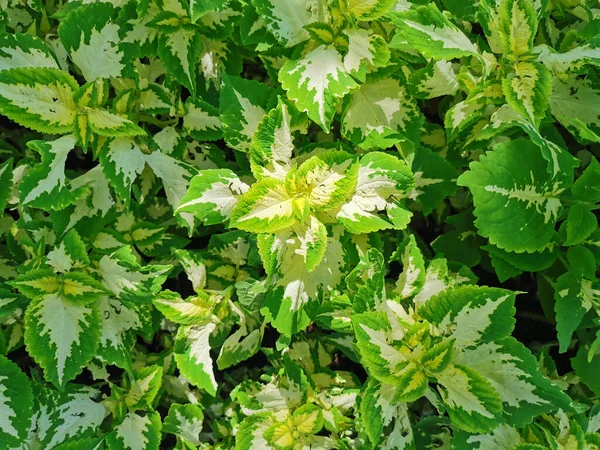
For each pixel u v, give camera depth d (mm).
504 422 449
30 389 490
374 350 442
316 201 472
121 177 504
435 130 582
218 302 539
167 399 591
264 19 476
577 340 593
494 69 499
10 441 482
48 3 573
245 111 500
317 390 553
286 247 481
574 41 531
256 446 521
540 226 487
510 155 471
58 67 505
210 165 575
